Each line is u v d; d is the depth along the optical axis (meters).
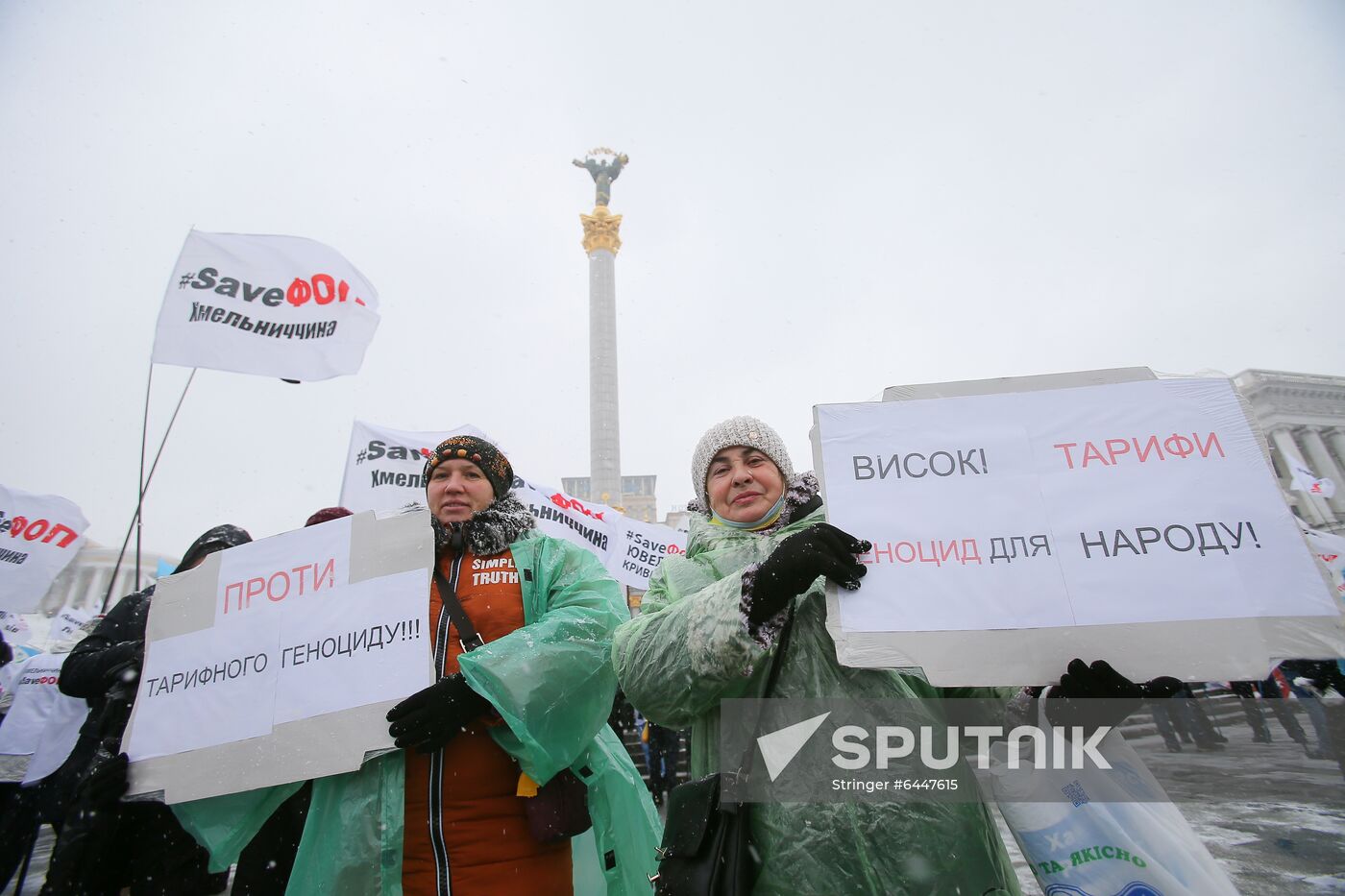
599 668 1.86
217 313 4.56
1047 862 1.42
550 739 1.73
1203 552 1.43
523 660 1.76
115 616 2.94
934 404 1.68
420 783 1.82
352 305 4.84
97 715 3.08
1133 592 1.41
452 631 1.97
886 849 1.27
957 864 1.27
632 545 6.36
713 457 1.93
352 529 2.14
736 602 1.40
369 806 1.75
